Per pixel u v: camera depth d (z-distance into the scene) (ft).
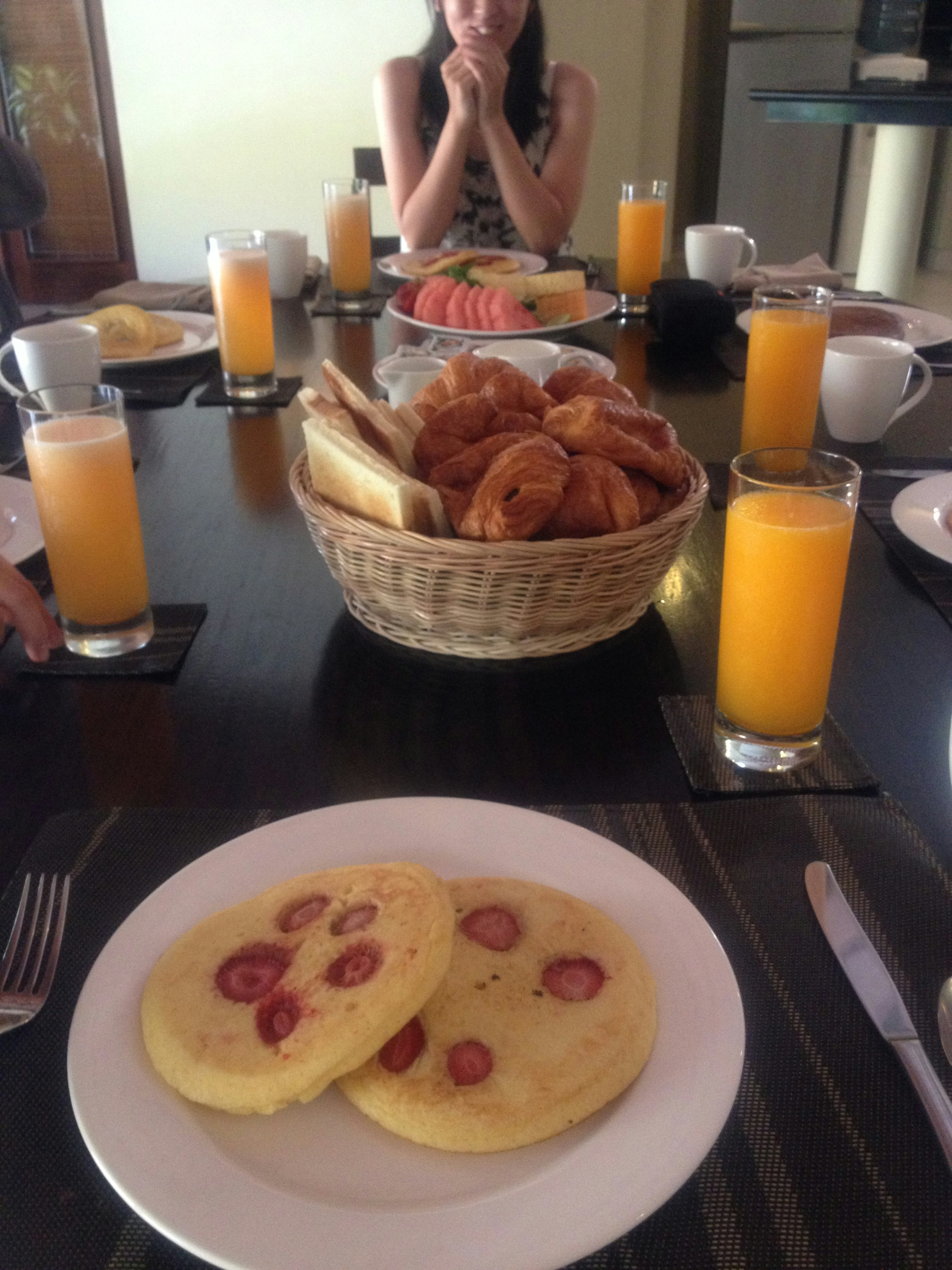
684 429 4.46
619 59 13.88
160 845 2.04
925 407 4.72
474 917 1.68
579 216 14.96
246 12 13.74
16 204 7.13
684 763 2.31
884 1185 1.40
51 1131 1.48
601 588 2.55
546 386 3.19
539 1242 1.23
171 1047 1.44
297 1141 1.39
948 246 17.17
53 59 14.05
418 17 13.78
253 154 14.64
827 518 2.13
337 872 1.72
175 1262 1.32
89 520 2.61
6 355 5.18
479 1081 1.42
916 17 13.74
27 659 2.76
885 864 1.97
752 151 14.37
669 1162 1.31
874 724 2.46
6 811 2.19
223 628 2.91
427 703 2.57
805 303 3.86
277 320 6.25
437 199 7.72
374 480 2.48
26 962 1.75
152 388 5.01
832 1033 1.63
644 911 1.71
